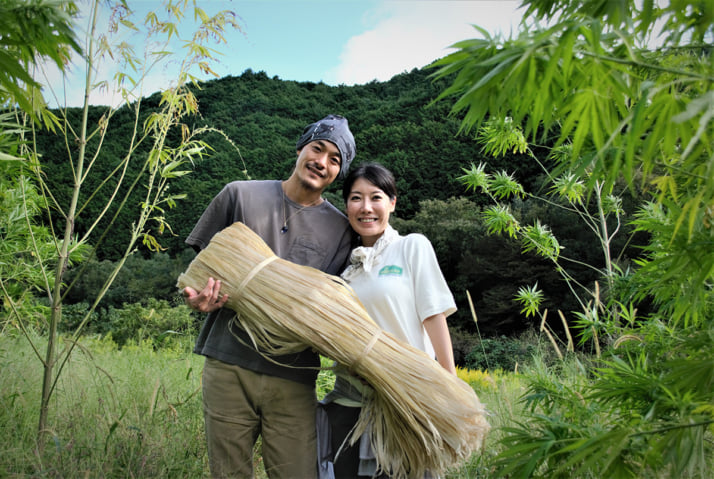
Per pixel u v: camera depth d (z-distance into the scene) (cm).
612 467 124
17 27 120
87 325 1170
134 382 323
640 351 228
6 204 303
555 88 96
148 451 208
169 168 242
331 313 178
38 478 172
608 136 114
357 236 227
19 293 354
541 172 2441
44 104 194
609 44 96
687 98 90
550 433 143
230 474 193
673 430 116
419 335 194
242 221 212
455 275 2136
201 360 439
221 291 183
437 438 170
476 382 574
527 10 111
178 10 233
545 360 384
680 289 175
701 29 89
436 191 2797
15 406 247
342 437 201
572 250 1733
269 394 195
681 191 142
